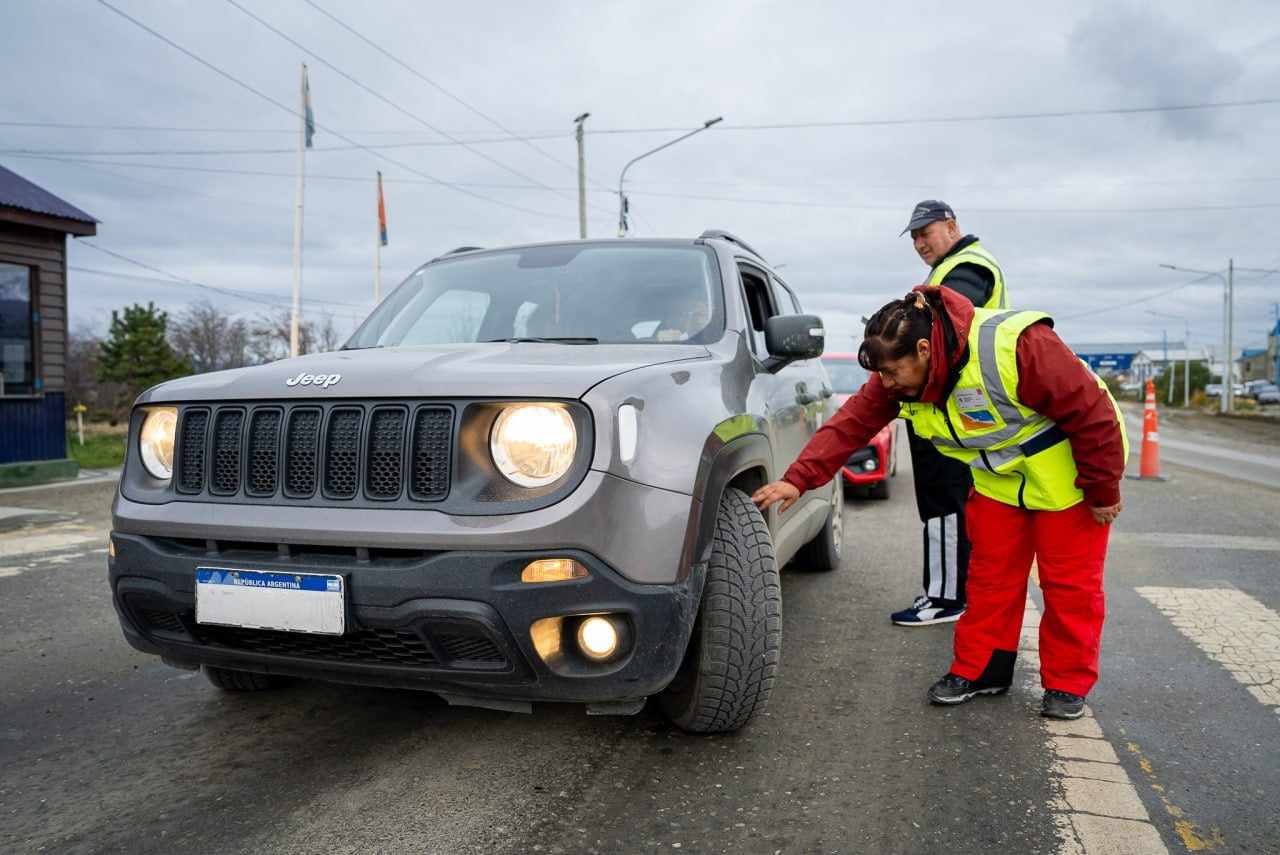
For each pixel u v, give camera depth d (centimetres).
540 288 360
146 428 274
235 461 257
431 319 362
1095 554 306
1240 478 1147
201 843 225
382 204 2978
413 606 224
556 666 228
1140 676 354
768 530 302
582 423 230
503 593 220
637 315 339
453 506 228
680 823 233
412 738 291
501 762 271
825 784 256
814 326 342
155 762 276
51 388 1189
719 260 367
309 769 268
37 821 238
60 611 477
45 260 1175
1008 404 285
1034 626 428
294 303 2070
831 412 497
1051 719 309
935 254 422
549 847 221
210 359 5797
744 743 286
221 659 261
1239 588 505
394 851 220
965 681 326
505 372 244
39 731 303
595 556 225
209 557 247
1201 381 9144
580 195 2909
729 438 272
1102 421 278
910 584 516
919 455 425
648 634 231
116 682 356
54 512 879
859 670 363
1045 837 226
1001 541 319
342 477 242
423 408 236
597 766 268
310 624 232
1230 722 306
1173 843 223
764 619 271
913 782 258
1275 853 218
